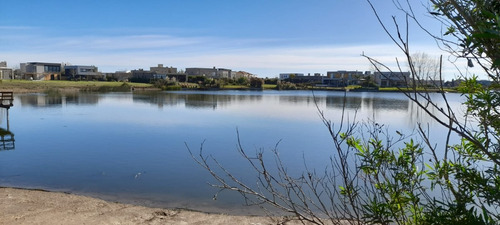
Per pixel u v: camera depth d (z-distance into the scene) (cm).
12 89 6369
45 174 1071
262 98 5741
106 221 614
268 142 1756
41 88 6994
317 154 1439
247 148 1580
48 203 711
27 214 631
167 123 2511
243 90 9269
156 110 3494
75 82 8775
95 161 1273
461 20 141
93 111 3300
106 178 1023
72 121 2553
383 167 241
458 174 201
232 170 1137
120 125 2375
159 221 629
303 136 1959
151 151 1491
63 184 959
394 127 2186
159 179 1014
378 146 243
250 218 645
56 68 10650
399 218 229
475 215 178
